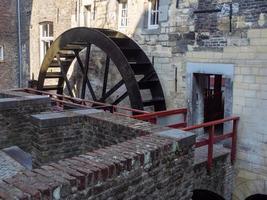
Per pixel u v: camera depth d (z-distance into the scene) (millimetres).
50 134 5133
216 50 7332
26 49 14000
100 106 7383
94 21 10750
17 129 6566
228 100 7172
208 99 8734
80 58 10852
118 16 9914
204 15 7500
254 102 6766
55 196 2537
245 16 6789
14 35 14297
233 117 6816
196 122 7992
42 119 5047
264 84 6613
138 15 9109
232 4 6969
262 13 6535
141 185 3342
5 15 13945
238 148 6988
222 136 6656
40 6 12969
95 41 8977
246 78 6859
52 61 10719
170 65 8352
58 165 2934
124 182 3121
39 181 2602
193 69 7812
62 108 7512
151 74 8586
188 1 7801
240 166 6977
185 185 4059
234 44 7008
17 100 6512
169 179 3756
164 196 3709
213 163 6176
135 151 3361
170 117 8320
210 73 7480
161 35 8500
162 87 8586
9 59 14281
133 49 8719
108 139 4934
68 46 10133
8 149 6379
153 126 4555
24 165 5633
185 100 8023
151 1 8914
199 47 7664
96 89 10656
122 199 3131
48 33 13234
